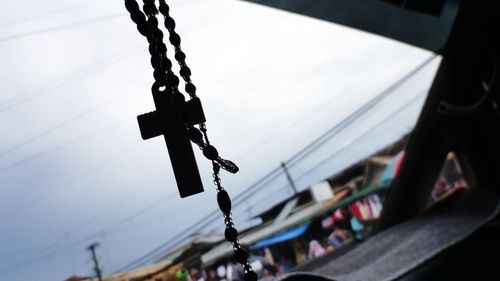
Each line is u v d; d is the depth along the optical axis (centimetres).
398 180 920
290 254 2200
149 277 2230
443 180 2006
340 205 2267
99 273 2455
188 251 2275
